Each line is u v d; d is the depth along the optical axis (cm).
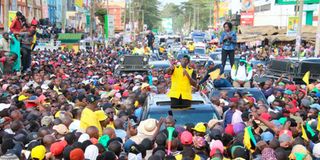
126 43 5947
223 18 9981
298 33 3195
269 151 723
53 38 4403
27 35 2238
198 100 1097
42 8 6297
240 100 1114
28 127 958
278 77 1828
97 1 8025
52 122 986
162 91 1430
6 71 2058
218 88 1367
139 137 856
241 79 1464
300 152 761
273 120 979
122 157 727
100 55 3700
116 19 11388
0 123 945
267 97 1439
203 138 793
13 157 680
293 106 1206
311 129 914
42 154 745
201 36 6575
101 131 967
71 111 1087
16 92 1459
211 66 1528
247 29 4572
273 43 4225
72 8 8694
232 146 769
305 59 1914
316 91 1514
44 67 2281
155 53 3656
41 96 1325
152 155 709
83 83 1770
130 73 2202
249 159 753
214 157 736
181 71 1042
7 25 2523
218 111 1099
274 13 7112
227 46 1588
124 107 1208
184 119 1025
